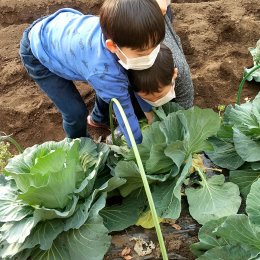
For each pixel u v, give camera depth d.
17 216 0.84
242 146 0.94
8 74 1.45
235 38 1.52
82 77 0.98
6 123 1.35
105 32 0.83
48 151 0.90
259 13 1.59
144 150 0.90
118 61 0.87
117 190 0.95
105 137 1.29
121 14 0.79
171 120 0.91
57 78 1.06
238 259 0.79
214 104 1.32
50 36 0.98
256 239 0.76
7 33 1.60
